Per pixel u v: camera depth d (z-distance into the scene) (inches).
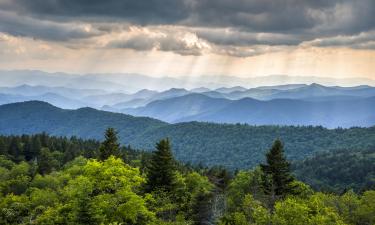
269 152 2878.9
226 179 3831.2
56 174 4586.6
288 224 1841.8
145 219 1980.8
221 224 2156.7
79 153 7253.9
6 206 2910.9
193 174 3548.2
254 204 2206.0
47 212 2000.5
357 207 2338.8
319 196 2586.1
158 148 2743.6
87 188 1788.9
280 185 2802.7
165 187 2704.2
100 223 1704.0
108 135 3641.7
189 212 2849.4
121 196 1802.4
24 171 5162.4
